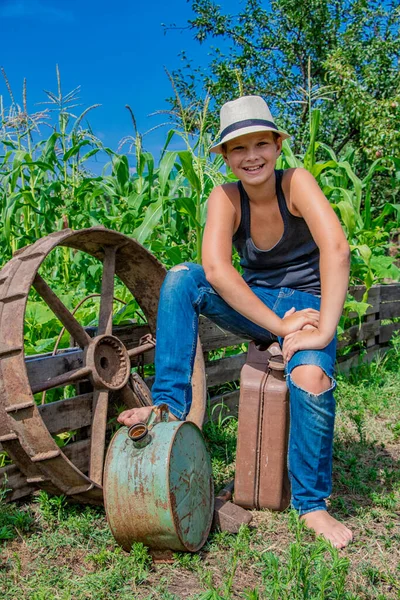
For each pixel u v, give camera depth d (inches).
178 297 99.7
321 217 97.3
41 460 93.6
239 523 96.5
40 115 249.4
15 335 94.3
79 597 80.4
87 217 239.3
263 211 103.3
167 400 97.0
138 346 139.9
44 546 93.7
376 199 582.2
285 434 103.7
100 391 118.0
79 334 117.6
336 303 95.7
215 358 169.6
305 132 613.9
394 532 98.7
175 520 85.2
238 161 99.0
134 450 88.5
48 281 220.4
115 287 186.4
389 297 226.1
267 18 724.0
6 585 83.0
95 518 102.9
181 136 190.9
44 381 111.8
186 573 86.7
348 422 155.5
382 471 126.7
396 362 221.5
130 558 87.4
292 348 96.8
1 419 94.4
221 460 128.8
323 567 76.7
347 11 713.6
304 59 714.2
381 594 79.9
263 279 110.0
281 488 103.9
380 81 643.5
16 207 227.0
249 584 83.0
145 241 181.0
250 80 702.5
